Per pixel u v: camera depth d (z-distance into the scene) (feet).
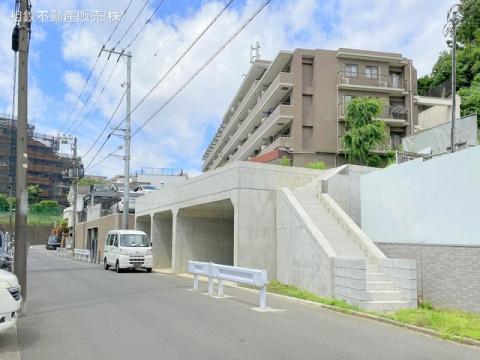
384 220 48.52
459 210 37.93
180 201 76.69
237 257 55.06
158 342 23.94
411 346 23.75
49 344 23.86
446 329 27.12
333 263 40.70
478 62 134.31
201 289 49.39
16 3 35.88
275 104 152.35
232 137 200.95
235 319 30.55
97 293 45.44
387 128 141.90
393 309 35.88
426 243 41.52
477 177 36.11
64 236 231.09
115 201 148.15
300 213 50.21
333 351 22.18
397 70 147.43
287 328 27.68
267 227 57.00
